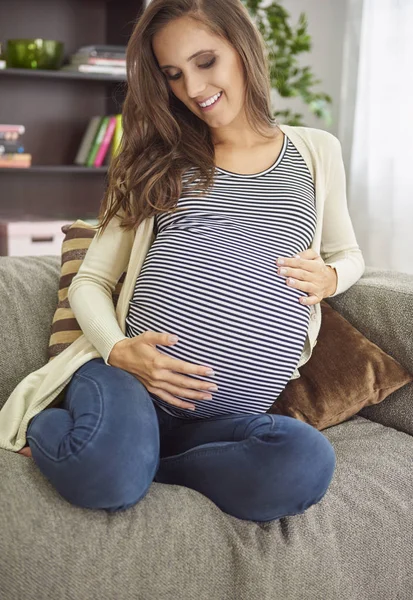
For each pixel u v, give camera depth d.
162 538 1.19
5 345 1.64
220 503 1.30
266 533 1.26
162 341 1.38
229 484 1.27
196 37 1.52
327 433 1.60
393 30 3.57
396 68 3.58
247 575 1.20
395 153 3.63
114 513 1.21
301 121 4.29
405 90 3.55
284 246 1.55
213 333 1.45
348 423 1.66
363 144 3.80
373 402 1.65
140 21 1.56
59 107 3.88
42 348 1.68
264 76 1.62
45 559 1.12
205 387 1.39
